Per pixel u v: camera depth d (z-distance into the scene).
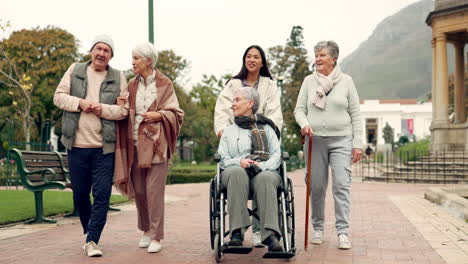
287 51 47.56
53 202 8.23
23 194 9.69
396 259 4.20
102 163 4.54
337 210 4.86
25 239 5.16
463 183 15.65
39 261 4.12
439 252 4.46
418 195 11.00
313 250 4.64
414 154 19.98
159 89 4.70
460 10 19.75
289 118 40.50
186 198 10.71
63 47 37.91
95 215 4.46
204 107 43.75
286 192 3.99
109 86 4.62
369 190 12.95
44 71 36.44
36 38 36.97
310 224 6.48
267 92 4.83
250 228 6.24
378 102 73.69
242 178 3.90
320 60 5.03
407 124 73.69
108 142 4.50
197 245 4.96
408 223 6.43
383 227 6.10
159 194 4.60
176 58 45.16
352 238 5.32
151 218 4.60
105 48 4.61
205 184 16.06
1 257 4.27
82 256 4.34
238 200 3.86
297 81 46.28
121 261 4.15
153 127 4.55
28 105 21.89
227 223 5.86
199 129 43.56
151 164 4.60
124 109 4.58
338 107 4.96
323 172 5.00
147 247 4.83
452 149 20.06
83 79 4.61
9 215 6.49
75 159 4.55
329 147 4.96
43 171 6.20
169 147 4.68
